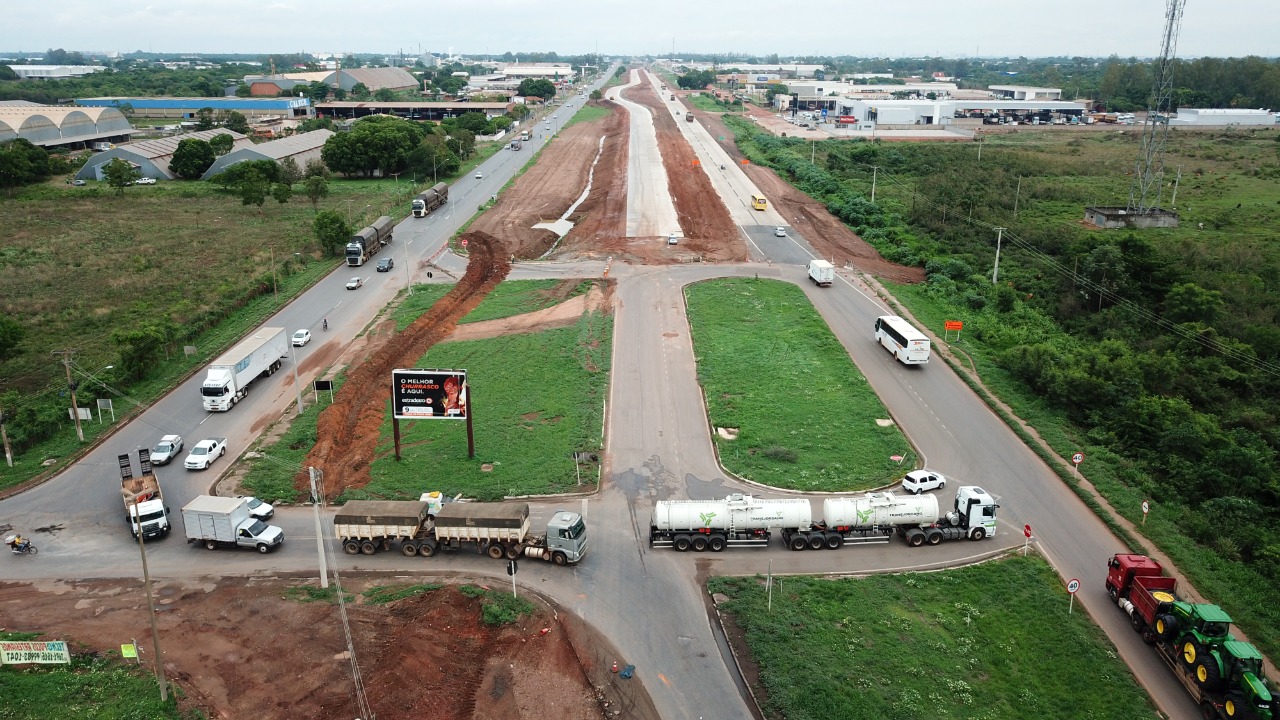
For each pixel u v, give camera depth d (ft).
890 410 231.91
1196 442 201.26
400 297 330.95
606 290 336.08
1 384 247.50
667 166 610.24
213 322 298.35
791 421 222.89
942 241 401.70
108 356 268.62
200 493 192.13
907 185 538.06
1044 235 387.75
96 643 140.36
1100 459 204.13
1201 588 153.38
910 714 123.24
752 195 513.86
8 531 177.37
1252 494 189.47
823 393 240.94
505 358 270.26
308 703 126.41
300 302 326.24
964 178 531.50
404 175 602.03
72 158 634.43
